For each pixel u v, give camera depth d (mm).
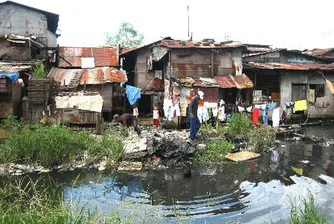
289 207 9180
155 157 14117
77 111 18453
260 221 8352
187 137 16500
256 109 20469
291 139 18719
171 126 20500
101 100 18766
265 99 23844
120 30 44344
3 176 12008
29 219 5422
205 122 19375
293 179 11820
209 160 14328
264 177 12117
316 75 25062
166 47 22469
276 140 18391
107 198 10039
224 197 10133
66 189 10859
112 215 6793
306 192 10414
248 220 8430
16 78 18219
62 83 22281
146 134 17375
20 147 13422
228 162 14172
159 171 12938
